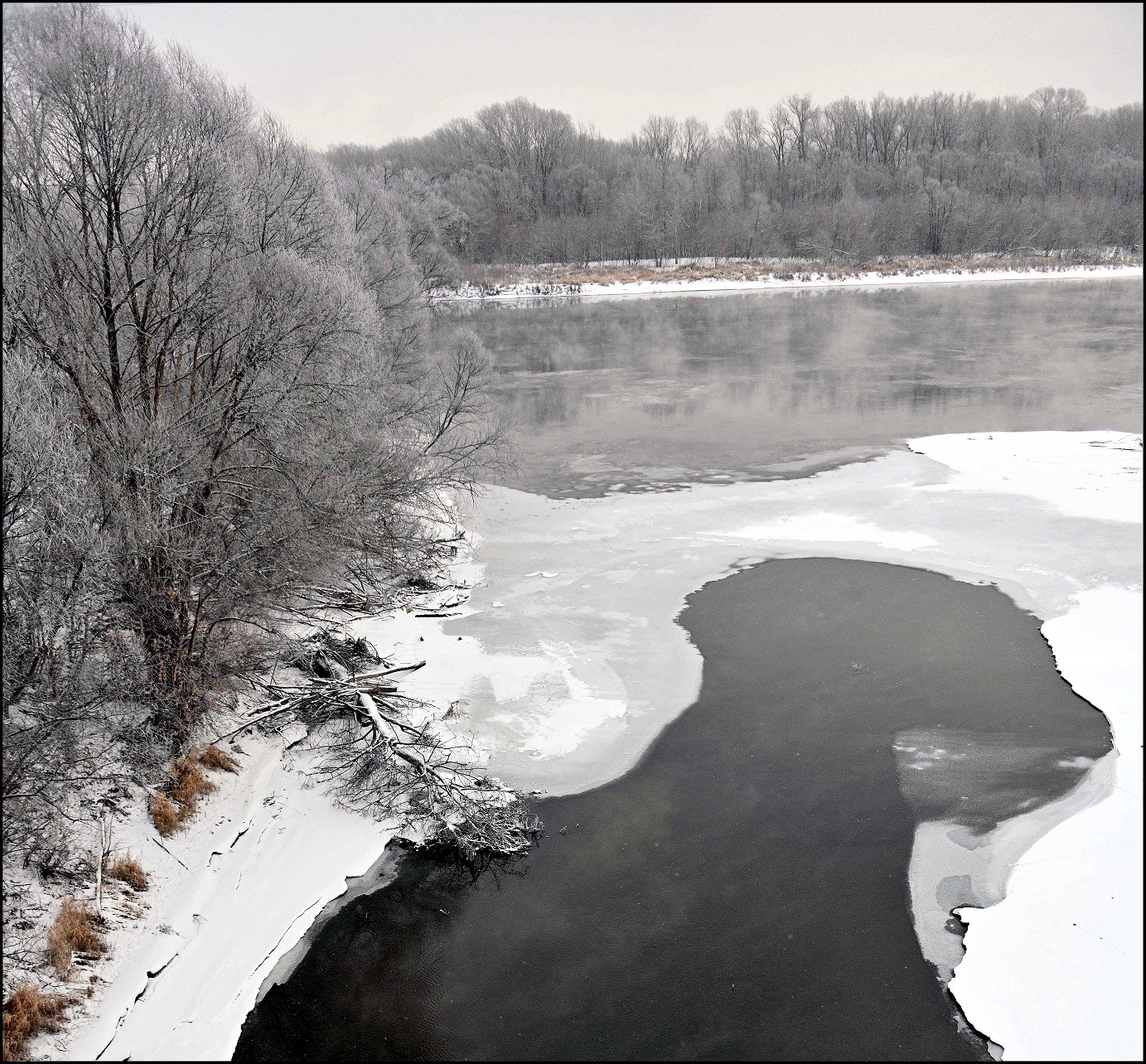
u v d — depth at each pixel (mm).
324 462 20203
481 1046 12805
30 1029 12438
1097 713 19891
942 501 32594
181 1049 12734
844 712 20312
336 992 13789
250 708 20094
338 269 23625
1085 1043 12320
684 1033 12859
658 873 15875
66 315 16766
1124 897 14711
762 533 30547
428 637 23734
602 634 23969
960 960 13867
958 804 17281
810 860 16031
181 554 16734
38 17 16641
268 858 16328
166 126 17625
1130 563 26828
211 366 18812
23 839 14016
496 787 17797
